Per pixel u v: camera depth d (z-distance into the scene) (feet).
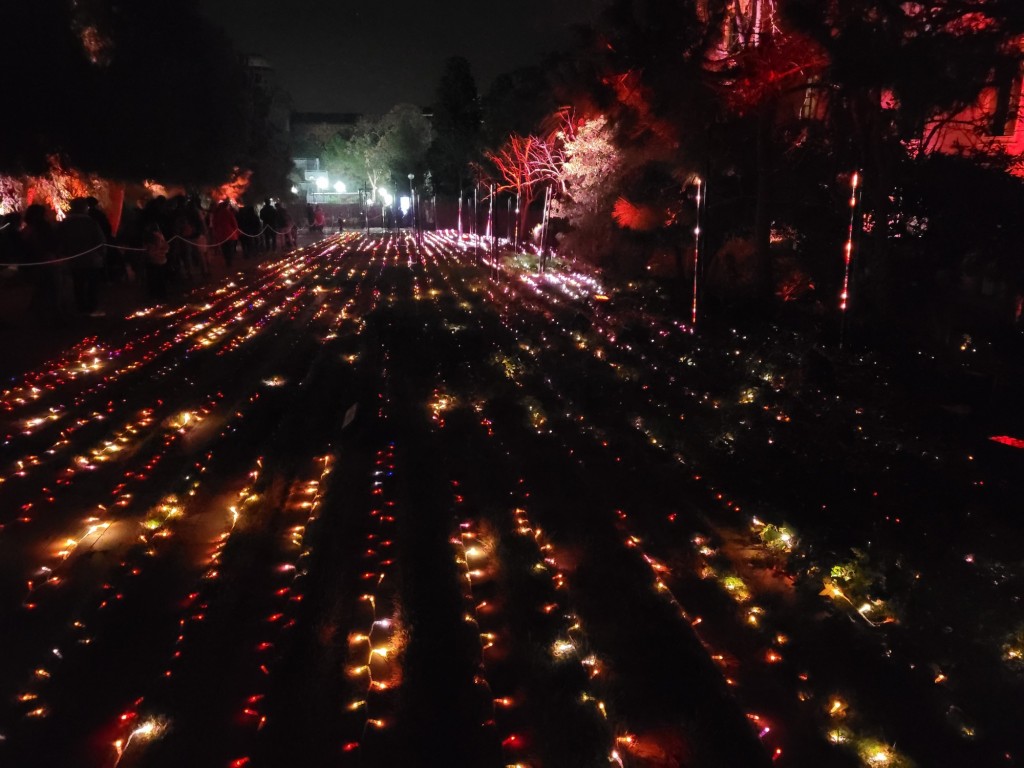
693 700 10.39
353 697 10.39
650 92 32.04
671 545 14.82
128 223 50.78
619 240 56.75
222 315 40.96
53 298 36.37
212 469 18.47
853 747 9.66
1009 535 14.75
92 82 51.21
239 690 10.59
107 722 10.05
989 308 33.96
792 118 38.42
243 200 112.06
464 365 28.27
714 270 46.73
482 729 9.82
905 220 36.45
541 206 103.40
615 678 10.83
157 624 12.26
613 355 30.42
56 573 13.84
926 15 21.26
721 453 19.20
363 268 67.92
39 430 21.66
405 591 12.99
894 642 11.78
